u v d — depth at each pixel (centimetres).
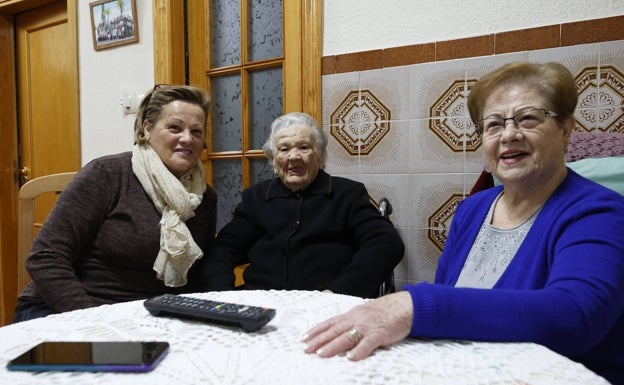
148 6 208
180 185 131
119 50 219
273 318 65
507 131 81
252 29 196
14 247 271
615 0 132
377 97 166
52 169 260
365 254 130
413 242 163
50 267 115
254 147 201
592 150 122
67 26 242
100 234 127
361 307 59
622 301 61
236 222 157
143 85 213
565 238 70
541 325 55
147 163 131
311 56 175
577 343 57
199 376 47
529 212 85
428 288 59
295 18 179
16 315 125
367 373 48
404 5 159
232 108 206
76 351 52
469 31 150
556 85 79
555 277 64
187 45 209
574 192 78
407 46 159
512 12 144
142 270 130
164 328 62
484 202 97
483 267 88
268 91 195
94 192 125
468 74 151
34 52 261
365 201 144
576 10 136
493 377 47
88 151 234
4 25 263
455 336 56
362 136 169
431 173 159
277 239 143
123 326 63
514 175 82
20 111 272
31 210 144
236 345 56
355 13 168
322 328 57
